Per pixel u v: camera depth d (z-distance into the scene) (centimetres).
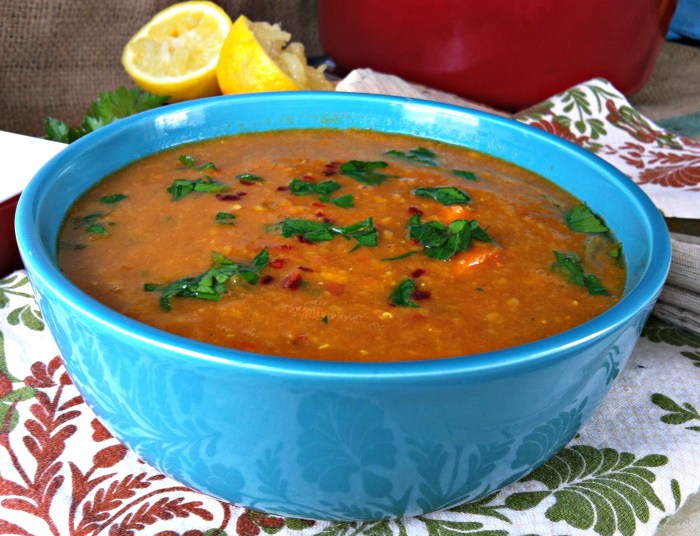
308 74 52
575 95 49
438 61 51
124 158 36
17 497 29
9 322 36
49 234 31
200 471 27
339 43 54
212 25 53
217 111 38
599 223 34
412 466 26
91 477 30
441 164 38
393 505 27
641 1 49
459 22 49
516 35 49
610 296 31
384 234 33
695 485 31
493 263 32
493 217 35
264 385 24
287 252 32
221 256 31
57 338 28
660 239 30
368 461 26
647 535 30
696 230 41
